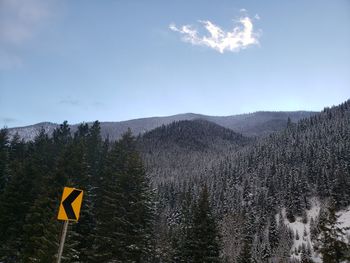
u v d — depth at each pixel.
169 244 44.09
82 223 31.45
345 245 24.39
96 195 36.19
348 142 181.00
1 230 34.12
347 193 136.50
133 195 31.27
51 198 30.67
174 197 164.38
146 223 32.91
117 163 37.34
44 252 24.00
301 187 154.75
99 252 28.70
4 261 33.59
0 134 58.59
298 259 102.62
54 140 71.56
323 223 25.84
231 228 115.50
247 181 179.88
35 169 39.06
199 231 32.47
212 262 31.59
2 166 45.78
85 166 35.28
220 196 169.50
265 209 153.50
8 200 35.16
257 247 111.00
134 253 29.58
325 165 166.25
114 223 29.41
